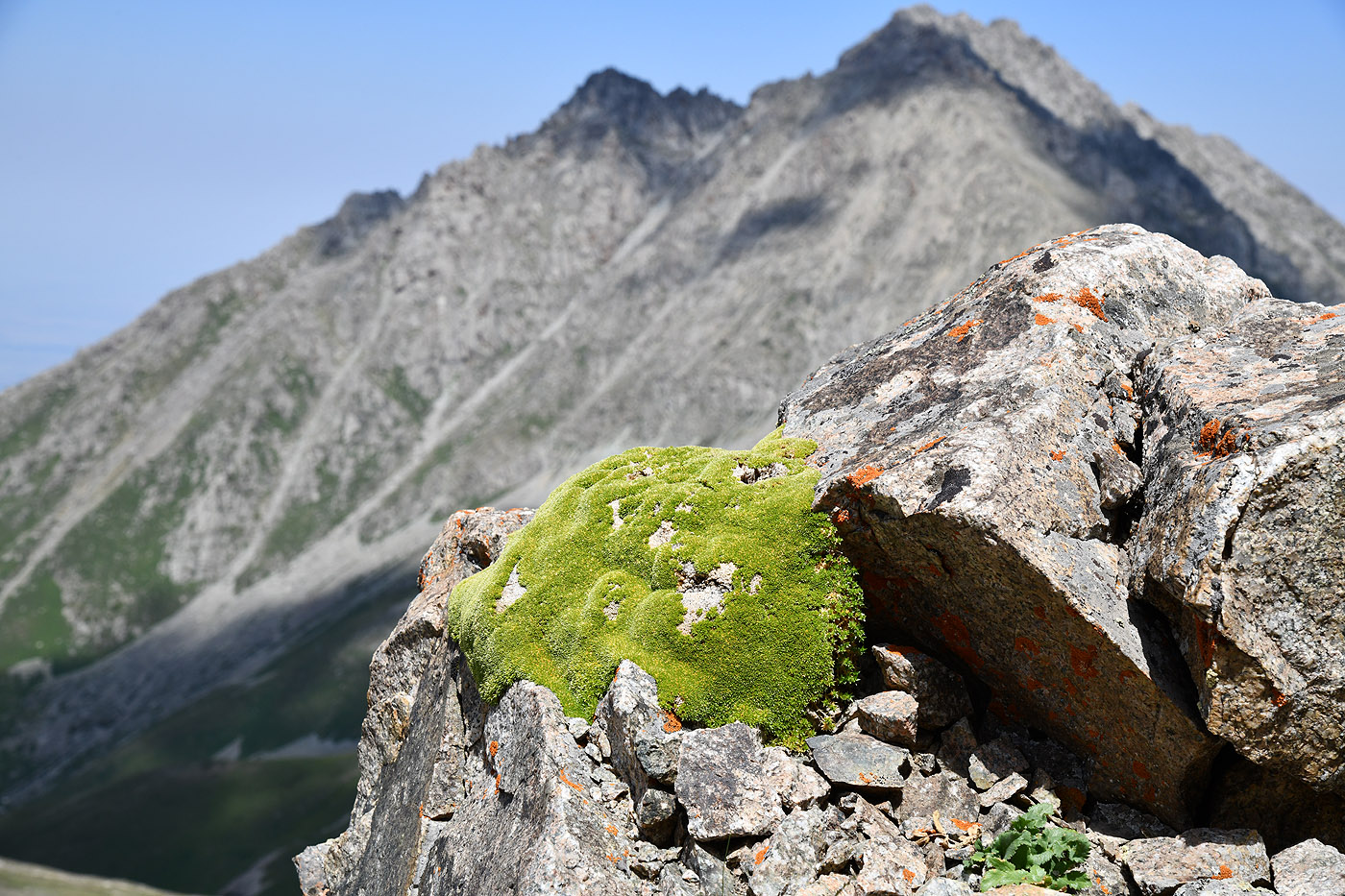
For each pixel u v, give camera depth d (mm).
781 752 1211
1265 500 1025
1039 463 1184
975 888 1115
